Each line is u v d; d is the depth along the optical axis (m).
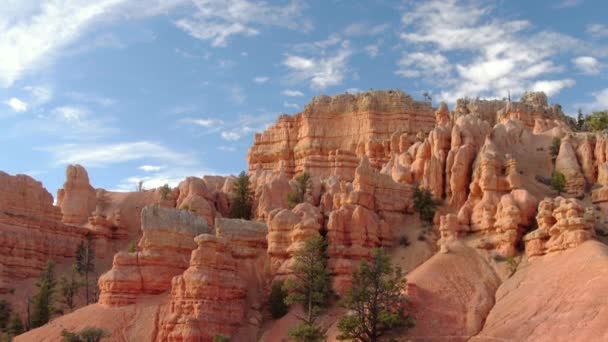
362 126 140.38
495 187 92.81
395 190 100.38
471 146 101.12
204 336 80.75
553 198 93.25
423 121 140.50
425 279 80.25
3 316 103.94
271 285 89.31
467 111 138.62
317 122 143.00
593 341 63.94
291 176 141.50
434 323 74.88
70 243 122.44
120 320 85.62
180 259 93.25
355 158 133.12
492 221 89.12
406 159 110.25
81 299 108.31
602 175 97.69
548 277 75.75
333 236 91.12
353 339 75.19
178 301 83.62
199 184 120.19
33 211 123.44
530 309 72.50
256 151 147.25
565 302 70.44
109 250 126.88
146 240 92.81
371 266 82.06
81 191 136.25
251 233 96.62
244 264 93.31
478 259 85.06
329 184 111.69
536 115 133.62
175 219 95.38
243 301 87.81
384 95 143.25
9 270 111.88
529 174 100.75
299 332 75.38
